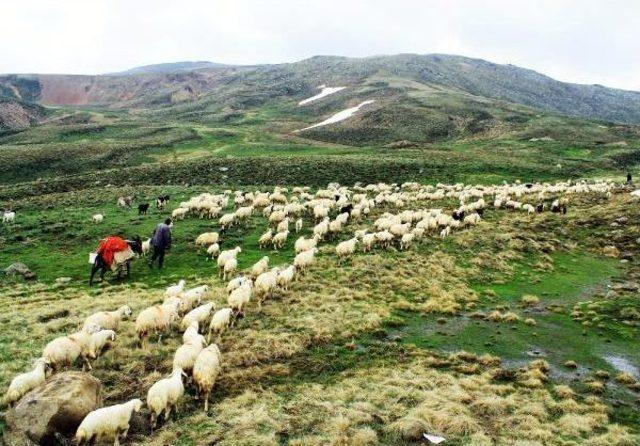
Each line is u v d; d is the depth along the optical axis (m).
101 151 107.56
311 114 196.12
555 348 19.83
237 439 12.08
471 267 31.38
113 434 11.36
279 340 18.33
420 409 13.67
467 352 18.75
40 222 40.97
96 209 47.34
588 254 38.25
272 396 14.45
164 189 60.19
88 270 29.27
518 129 147.50
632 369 18.11
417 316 22.66
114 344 17.25
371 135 147.25
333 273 27.56
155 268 29.19
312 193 59.06
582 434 13.25
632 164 105.88
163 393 12.55
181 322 19.02
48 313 20.83
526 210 49.66
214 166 80.44
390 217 39.75
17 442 10.98
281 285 24.67
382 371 16.50
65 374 12.58
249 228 37.88
